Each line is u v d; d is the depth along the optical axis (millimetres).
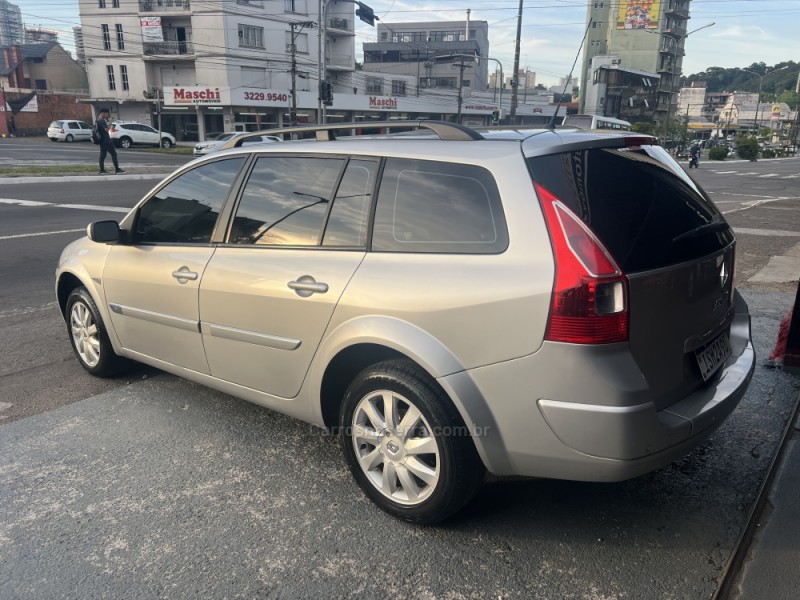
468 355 2549
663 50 86625
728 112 138125
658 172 2881
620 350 2379
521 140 2734
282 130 3582
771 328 5547
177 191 3885
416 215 2820
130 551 2748
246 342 3367
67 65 68750
